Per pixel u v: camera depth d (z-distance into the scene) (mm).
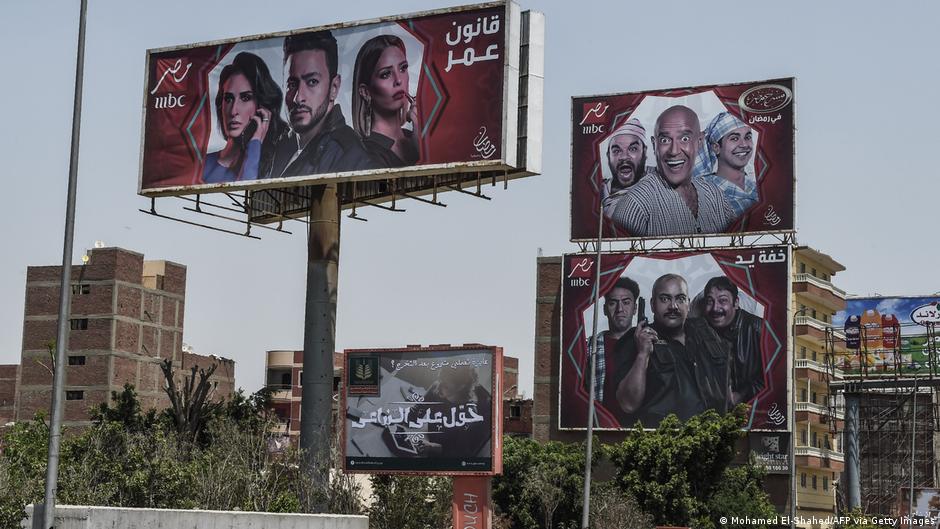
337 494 53750
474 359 47531
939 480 111250
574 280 92375
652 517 73812
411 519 55594
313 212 55438
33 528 28312
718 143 89188
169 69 56625
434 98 51000
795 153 87188
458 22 50938
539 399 96250
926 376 105438
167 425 63250
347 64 53062
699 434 76375
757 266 87188
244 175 54469
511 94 49750
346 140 52562
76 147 30109
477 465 46875
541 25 50875
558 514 76875
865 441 113688
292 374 125750
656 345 89250
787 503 87000
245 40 55312
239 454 53688
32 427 60562
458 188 53594
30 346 109250
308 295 55250
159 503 48500
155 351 112062
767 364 86125
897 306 117875
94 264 108938
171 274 114625
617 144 91812
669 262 89625
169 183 55906
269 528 33031
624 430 89438
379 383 49031
